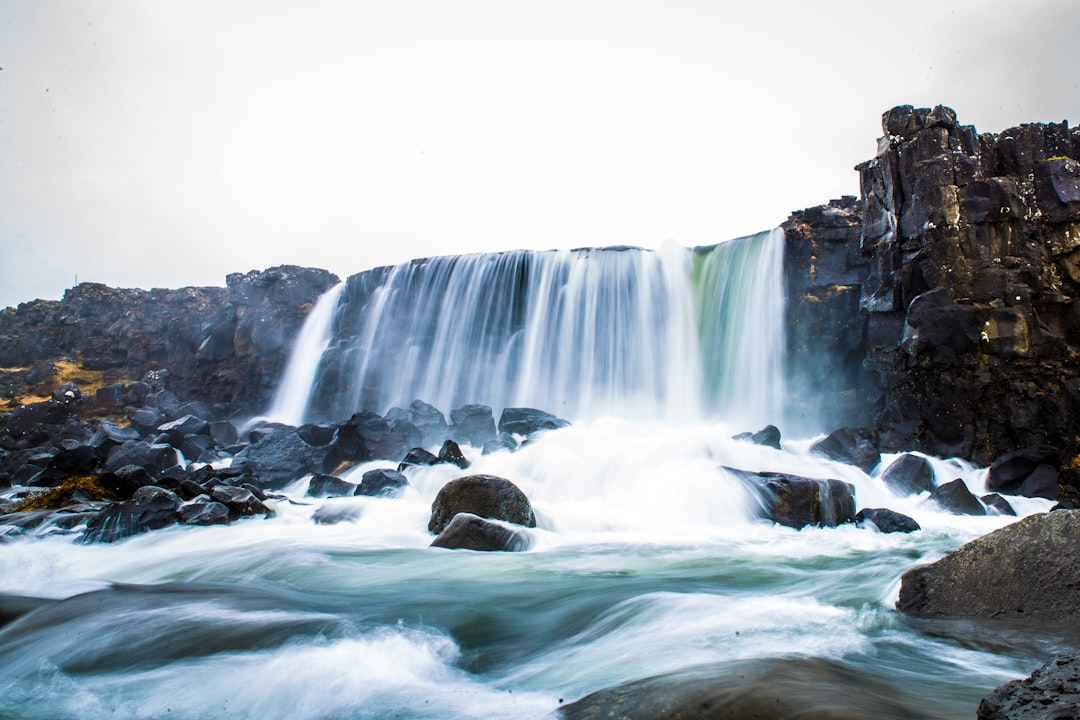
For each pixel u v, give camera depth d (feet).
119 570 43.98
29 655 26.58
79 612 30.68
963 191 75.31
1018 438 70.85
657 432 81.41
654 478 61.21
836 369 89.15
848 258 91.25
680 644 24.62
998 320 72.28
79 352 158.10
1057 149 78.48
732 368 95.96
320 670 23.89
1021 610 26.40
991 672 20.89
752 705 16.63
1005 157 78.43
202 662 25.09
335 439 86.69
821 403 89.10
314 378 126.93
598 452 68.28
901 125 80.79
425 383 119.14
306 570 39.58
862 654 22.68
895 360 77.41
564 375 108.06
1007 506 60.44
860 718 15.58
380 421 87.56
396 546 47.50
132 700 22.70
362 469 82.28
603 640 26.61
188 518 54.75
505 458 72.95
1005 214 74.02
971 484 68.13
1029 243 74.08
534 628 29.07
